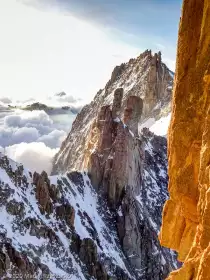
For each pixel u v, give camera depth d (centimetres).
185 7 1848
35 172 11131
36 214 10169
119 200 13688
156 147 19062
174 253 14400
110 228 12900
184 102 1831
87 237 11231
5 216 9250
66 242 10506
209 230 1470
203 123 1756
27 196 10494
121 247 12650
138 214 13688
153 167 17650
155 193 16062
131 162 14525
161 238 2094
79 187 13362
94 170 14162
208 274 1368
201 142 1770
